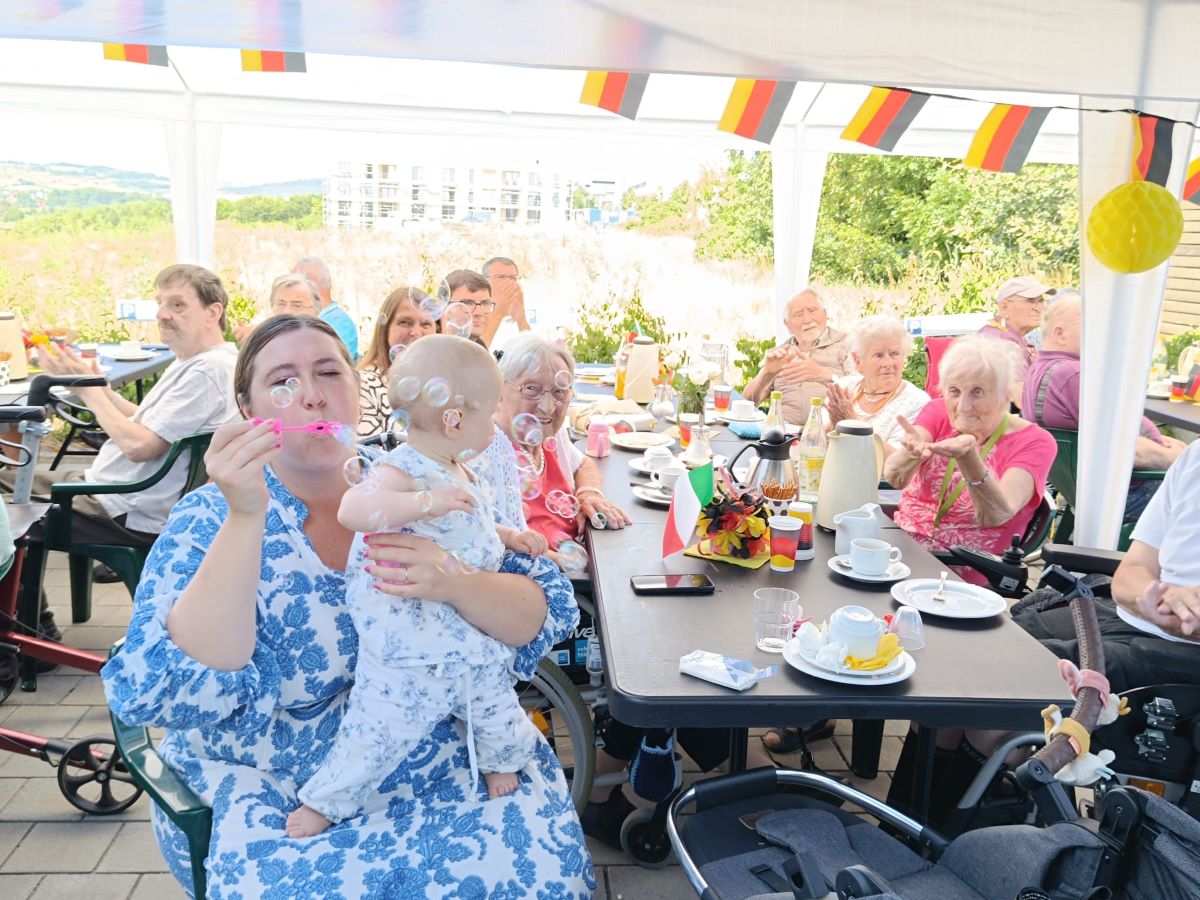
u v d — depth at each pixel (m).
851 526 2.56
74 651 3.03
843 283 11.11
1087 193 3.24
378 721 1.61
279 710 1.70
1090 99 3.07
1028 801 2.28
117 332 7.82
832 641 1.90
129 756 1.68
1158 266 3.25
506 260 5.05
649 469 3.42
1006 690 1.83
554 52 2.52
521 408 2.70
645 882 2.45
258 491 1.46
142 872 2.47
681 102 5.85
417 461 1.58
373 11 2.43
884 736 3.28
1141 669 2.30
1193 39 2.65
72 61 5.29
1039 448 3.13
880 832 1.79
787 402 4.98
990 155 4.66
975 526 3.15
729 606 2.23
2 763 2.98
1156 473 4.14
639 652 1.96
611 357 6.60
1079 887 1.44
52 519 3.32
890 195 11.09
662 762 2.43
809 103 5.84
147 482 3.32
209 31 2.43
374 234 8.77
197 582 1.50
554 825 1.68
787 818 1.76
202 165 5.83
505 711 1.71
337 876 1.51
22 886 2.40
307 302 4.65
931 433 3.44
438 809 1.66
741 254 10.60
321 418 1.70
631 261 9.82
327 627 1.68
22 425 3.00
